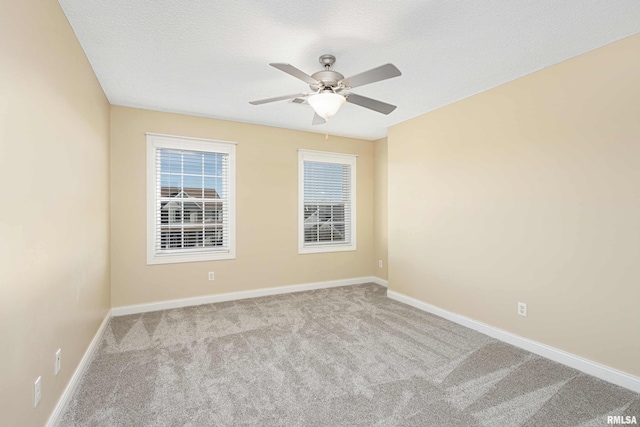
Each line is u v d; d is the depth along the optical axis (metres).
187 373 2.29
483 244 3.06
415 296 3.89
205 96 3.25
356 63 2.51
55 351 1.73
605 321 2.21
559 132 2.47
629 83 2.11
